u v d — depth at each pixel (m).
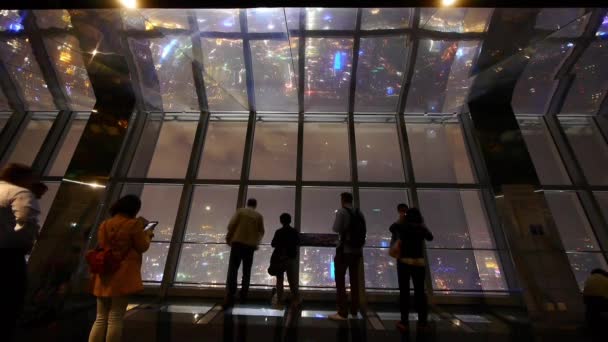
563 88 6.75
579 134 7.22
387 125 7.46
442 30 4.93
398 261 3.99
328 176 6.62
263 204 6.24
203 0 3.86
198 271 5.60
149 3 3.95
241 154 6.93
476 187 6.21
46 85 6.68
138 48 5.44
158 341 3.30
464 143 6.98
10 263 2.44
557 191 6.25
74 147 6.96
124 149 6.34
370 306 5.04
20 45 5.66
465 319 4.41
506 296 5.22
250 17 5.10
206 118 7.47
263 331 3.69
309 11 5.02
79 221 5.16
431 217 6.08
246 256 4.83
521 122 7.43
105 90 6.51
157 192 6.30
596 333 3.71
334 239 5.36
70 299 4.48
